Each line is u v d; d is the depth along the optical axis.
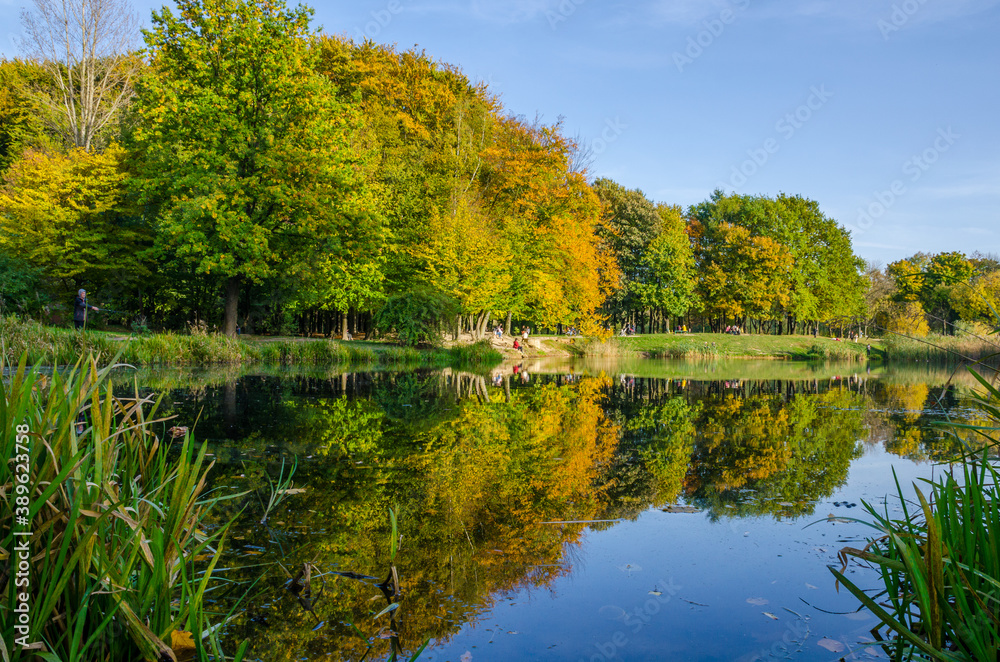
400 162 27.09
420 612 2.44
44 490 1.61
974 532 2.12
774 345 41.62
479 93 31.09
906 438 6.87
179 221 19.48
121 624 1.71
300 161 19.73
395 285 26.80
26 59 31.77
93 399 1.75
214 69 19.39
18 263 21.31
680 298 46.91
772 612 2.51
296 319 32.91
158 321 28.05
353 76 29.14
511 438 6.60
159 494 2.25
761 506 4.10
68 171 22.53
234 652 2.06
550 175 30.30
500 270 27.05
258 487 4.20
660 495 4.36
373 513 3.71
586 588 2.72
